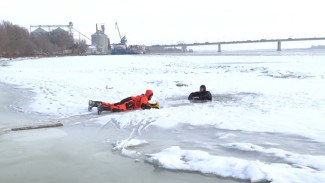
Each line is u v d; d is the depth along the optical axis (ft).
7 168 14.76
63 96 39.75
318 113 26.55
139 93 42.75
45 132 22.09
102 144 18.95
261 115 26.13
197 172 14.20
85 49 444.55
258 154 16.26
